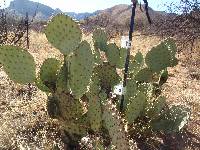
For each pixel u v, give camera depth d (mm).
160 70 4699
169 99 5312
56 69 3822
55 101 3621
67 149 3654
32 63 3844
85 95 4195
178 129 3982
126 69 4090
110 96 4188
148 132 4062
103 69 4188
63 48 3713
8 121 3912
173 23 10219
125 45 4051
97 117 3592
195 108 5051
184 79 7094
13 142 3518
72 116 3617
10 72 3838
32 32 11758
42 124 4027
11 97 4734
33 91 4852
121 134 3074
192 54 9492
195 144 4113
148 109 4129
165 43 4766
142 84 4402
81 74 3689
